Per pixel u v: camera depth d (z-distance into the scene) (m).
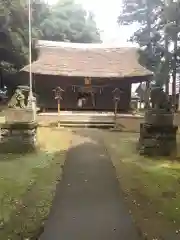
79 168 9.71
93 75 24.36
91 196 7.14
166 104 11.98
